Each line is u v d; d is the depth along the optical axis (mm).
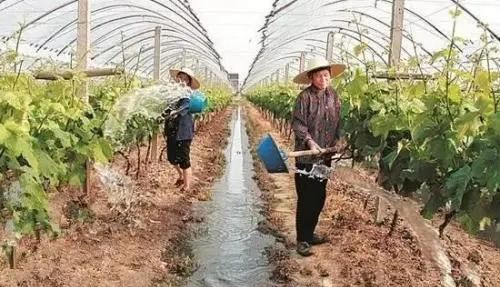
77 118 6180
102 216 7617
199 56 34125
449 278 5965
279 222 8547
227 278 6184
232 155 17266
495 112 4387
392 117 6168
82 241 6578
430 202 5164
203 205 9742
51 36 14164
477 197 4426
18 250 5926
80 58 7750
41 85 7047
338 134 6980
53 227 5000
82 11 7895
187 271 6293
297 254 6941
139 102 8648
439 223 7930
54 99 6414
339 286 5875
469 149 4801
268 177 12562
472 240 7465
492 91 4625
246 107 62750
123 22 16969
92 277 5656
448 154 4875
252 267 6574
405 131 6301
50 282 5336
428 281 5879
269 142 6594
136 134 9180
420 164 5199
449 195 4625
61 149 5844
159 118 9547
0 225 4695
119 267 6043
